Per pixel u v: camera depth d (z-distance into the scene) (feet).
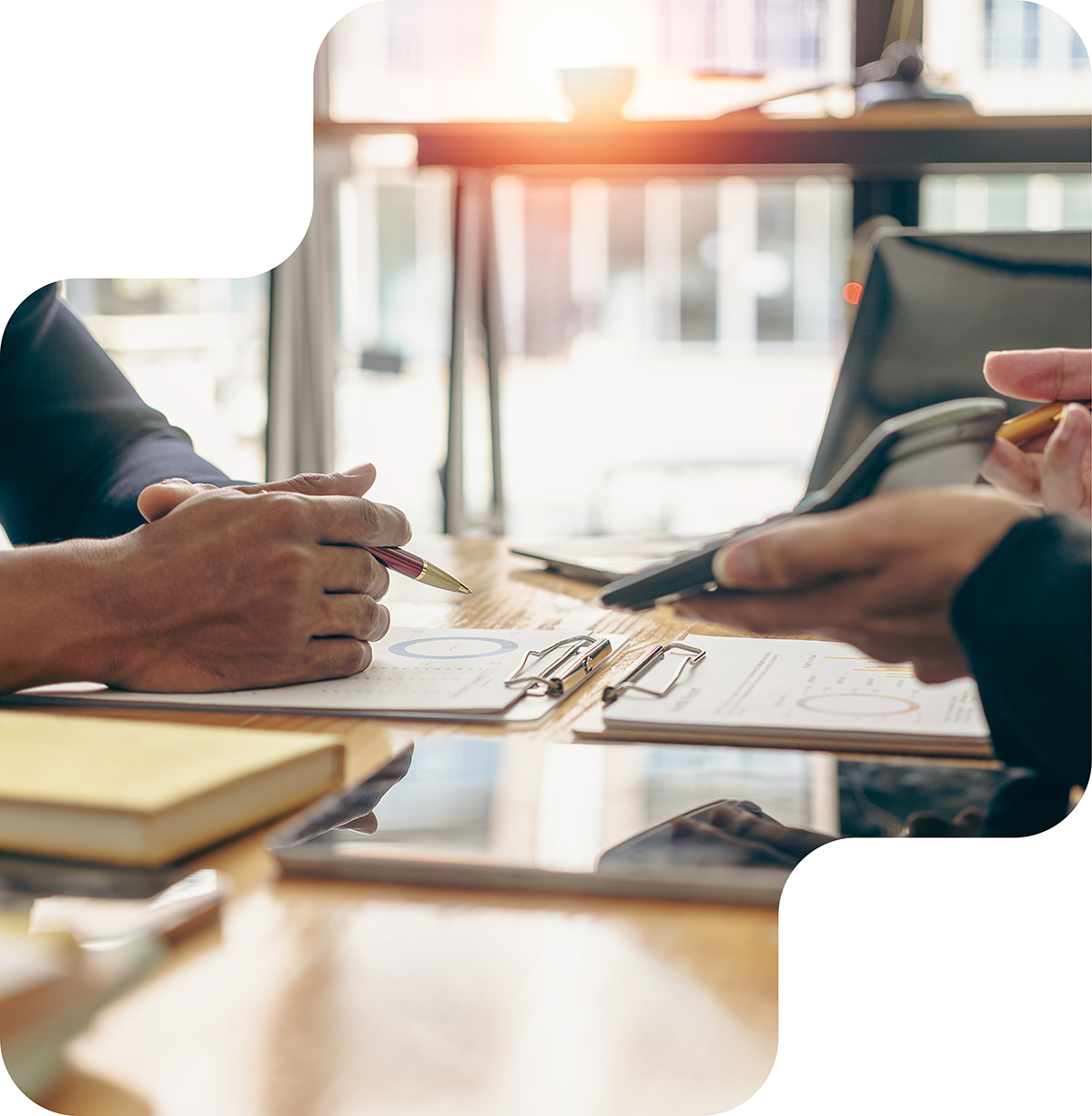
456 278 6.59
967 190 7.04
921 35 6.10
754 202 12.71
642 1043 0.85
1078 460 1.92
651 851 1.13
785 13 6.08
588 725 1.63
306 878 1.12
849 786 1.35
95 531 2.70
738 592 1.37
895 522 1.31
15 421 2.87
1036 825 1.24
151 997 0.91
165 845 1.11
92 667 1.85
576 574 2.97
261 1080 0.81
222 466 8.03
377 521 2.04
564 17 5.91
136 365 8.14
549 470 11.23
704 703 1.69
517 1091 0.78
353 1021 0.87
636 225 12.93
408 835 1.17
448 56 6.45
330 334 6.26
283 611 1.83
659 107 5.96
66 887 1.05
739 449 11.42
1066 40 5.87
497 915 1.04
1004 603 1.32
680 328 13.25
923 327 3.03
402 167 6.01
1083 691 1.31
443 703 1.75
